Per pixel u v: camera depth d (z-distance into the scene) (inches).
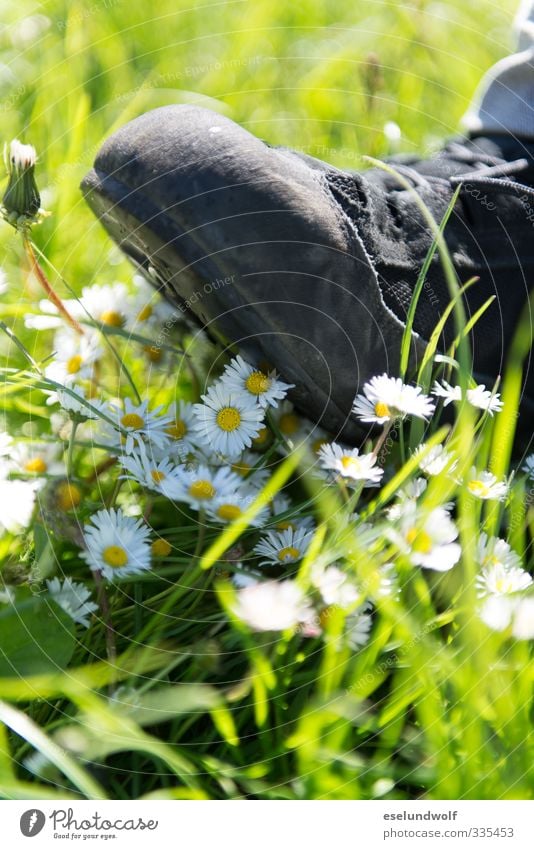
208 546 19.9
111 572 18.9
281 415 20.8
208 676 18.9
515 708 17.9
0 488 19.3
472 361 21.0
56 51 29.4
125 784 18.2
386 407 19.5
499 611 18.3
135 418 20.1
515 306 21.1
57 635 18.4
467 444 19.2
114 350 20.5
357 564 18.4
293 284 19.4
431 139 28.8
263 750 18.1
